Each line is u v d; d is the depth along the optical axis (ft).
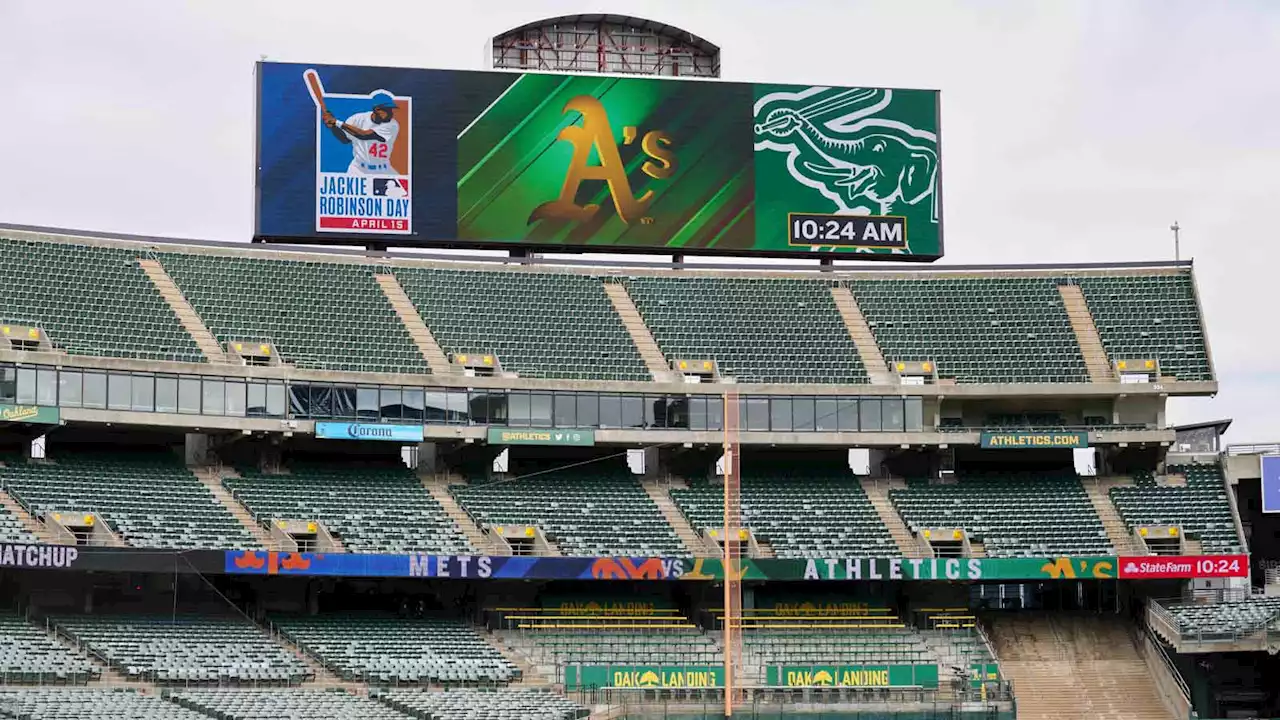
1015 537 301.43
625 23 331.77
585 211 321.32
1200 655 297.12
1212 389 313.94
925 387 309.83
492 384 300.81
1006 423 320.70
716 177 326.24
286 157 311.27
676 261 331.98
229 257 310.45
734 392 305.73
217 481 289.94
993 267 333.62
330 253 315.58
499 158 319.68
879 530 302.45
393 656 269.44
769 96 329.93
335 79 315.17
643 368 311.68
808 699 268.21
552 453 313.73
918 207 331.57
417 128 317.22
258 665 258.78
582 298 323.16
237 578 282.36
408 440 293.23
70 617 262.47
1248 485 323.98
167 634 263.90
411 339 307.17
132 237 305.73
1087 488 312.29
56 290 290.97
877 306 328.29
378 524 287.69
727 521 273.33
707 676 267.80
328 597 290.56
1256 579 320.70
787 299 328.49
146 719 224.53
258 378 289.33
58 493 274.36
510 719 243.81
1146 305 327.26
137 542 268.41
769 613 298.97
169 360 288.92
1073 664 293.23
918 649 286.46
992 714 270.87
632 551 292.81
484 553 286.87
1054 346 320.50
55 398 274.57
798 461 319.88
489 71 321.52
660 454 311.68
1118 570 290.97
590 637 285.64
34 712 222.69
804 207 328.08
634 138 324.80
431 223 315.78
